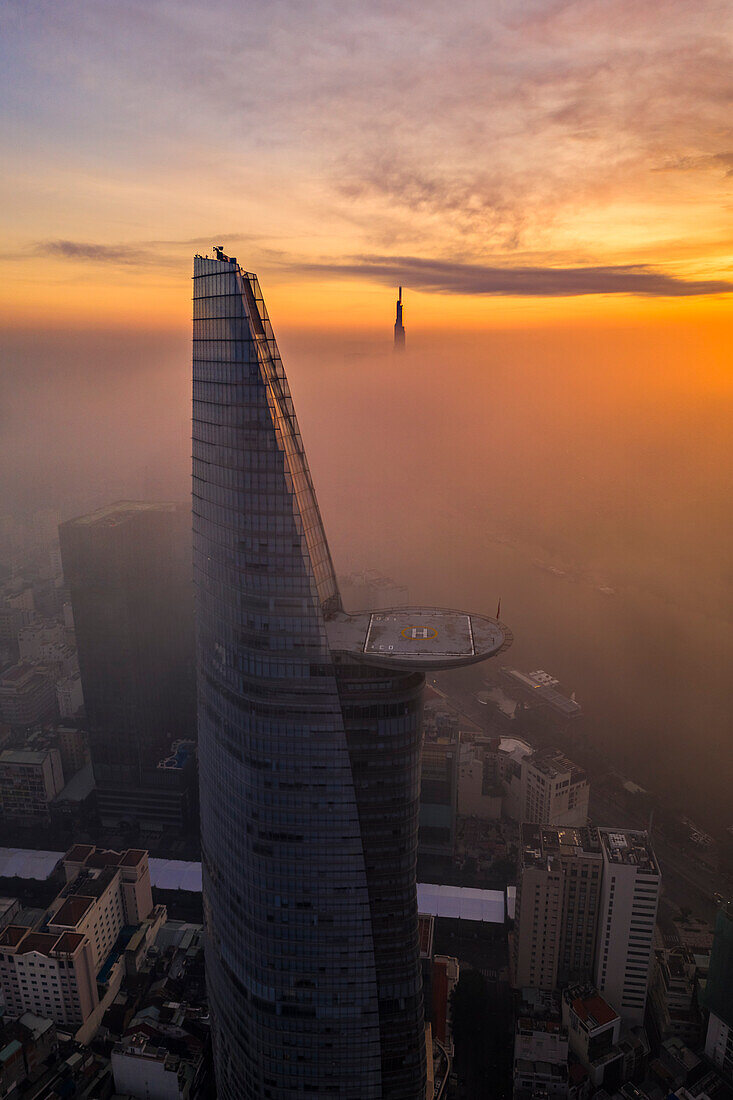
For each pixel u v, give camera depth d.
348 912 174.88
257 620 160.25
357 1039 184.00
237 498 156.88
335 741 163.62
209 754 185.75
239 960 187.25
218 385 156.50
